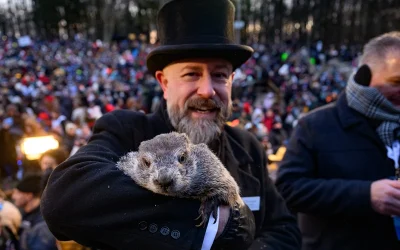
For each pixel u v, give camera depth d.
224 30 2.90
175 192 2.21
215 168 2.43
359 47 68.25
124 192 2.14
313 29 81.75
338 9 78.44
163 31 2.99
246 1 94.44
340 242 3.69
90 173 2.21
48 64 52.38
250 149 3.39
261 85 40.00
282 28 94.25
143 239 2.08
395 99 3.71
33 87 31.48
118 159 2.64
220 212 2.27
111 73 44.09
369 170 3.69
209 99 2.81
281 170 4.04
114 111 3.08
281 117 22.66
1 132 12.51
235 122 9.37
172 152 2.41
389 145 3.68
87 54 67.75
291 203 3.84
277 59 57.41
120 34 93.94
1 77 38.62
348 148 3.78
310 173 3.92
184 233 2.10
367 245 3.57
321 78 41.09
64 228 2.17
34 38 91.94
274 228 3.22
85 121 15.92
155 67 3.13
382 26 68.94
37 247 4.39
